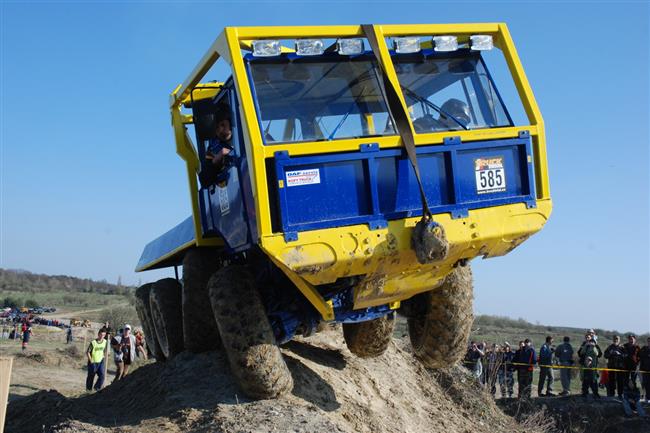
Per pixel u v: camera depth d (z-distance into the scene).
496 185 6.96
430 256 6.29
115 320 45.53
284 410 6.86
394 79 6.79
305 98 6.67
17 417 9.03
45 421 8.41
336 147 6.36
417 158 6.70
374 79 6.98
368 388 9.33
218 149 7.45
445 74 7.30
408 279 6.95
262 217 6.08
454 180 6.75
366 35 6.89
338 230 6.29
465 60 7.42
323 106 6.71
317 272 6.25
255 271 7.76
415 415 9.59
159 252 10.91
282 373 7.11
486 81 7.38
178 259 10.83
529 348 19.34
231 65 6.47
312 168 6.31
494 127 7.16
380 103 6.87
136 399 8.47
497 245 6.96
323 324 8.82
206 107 7.96
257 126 6.26
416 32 7.13
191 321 8.60
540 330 56.16
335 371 9.20
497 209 6.89
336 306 7.27
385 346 9.19
